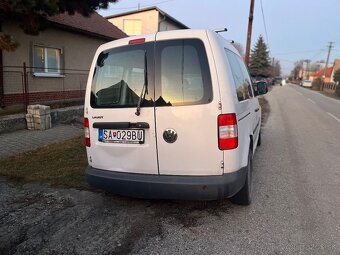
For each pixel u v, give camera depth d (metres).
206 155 3.27
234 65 3.86
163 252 3.00
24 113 8.95
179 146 3.31
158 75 3.36
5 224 3.52
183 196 3.33
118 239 3.22
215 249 3.05
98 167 3.77
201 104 3.22
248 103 4.23
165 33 3.40
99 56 3.75
